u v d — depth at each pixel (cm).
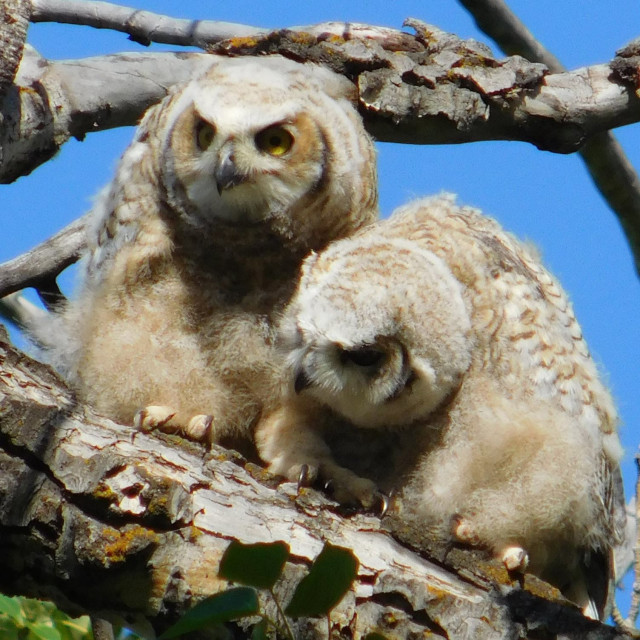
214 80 1975
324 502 1323
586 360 1838
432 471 1673
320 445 1722
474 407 1655
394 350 1686
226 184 1833
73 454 1230
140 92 1900
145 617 1222
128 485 1220
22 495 1209
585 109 2053
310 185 1909
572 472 1633
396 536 1306
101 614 1246
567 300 1920
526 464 1619
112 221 1905
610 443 1817
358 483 1631
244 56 2106
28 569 1231
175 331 1828
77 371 1831
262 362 1819
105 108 1831
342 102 2014
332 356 1714
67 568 1215
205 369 1819
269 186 1867
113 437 1290
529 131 2073
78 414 1295
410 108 2034
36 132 1692
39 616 1477
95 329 1825
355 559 949
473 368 1667
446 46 2089
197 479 1288
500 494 1628
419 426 1708
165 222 1889
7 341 1333
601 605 1786
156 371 1788
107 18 2061
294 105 1938
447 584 1270
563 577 1783
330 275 1800
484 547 1656
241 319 1834
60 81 1764
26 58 1738
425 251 1808
